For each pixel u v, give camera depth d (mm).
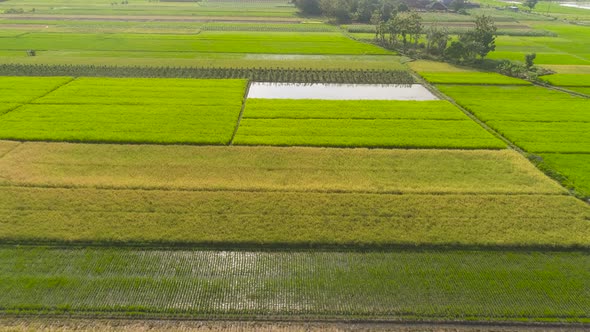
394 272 23156
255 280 22531
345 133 38750
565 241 25203
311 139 37344
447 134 38938
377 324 20250
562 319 20609
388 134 38688
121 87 49344
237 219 26469
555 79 55969
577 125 41406
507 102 47594
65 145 35156
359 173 32094
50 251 23828
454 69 61031
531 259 24156
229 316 20484
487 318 20578
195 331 19641
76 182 29609
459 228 26125
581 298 21734
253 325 20078
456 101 47938
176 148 35312
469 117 43531
